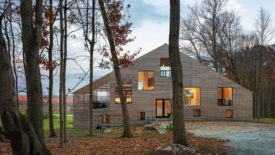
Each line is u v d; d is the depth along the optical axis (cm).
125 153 1592
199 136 2430
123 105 2398
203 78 4428
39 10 1110
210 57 5650
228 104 4472
